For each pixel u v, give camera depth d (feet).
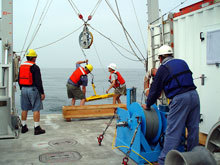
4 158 13.07
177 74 10.53
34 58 18.38
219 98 14.05
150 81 19.53
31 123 22.13
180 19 17.13
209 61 14.47
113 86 27.30
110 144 15.72
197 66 15.67
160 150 12.83
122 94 27.20
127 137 13.70
